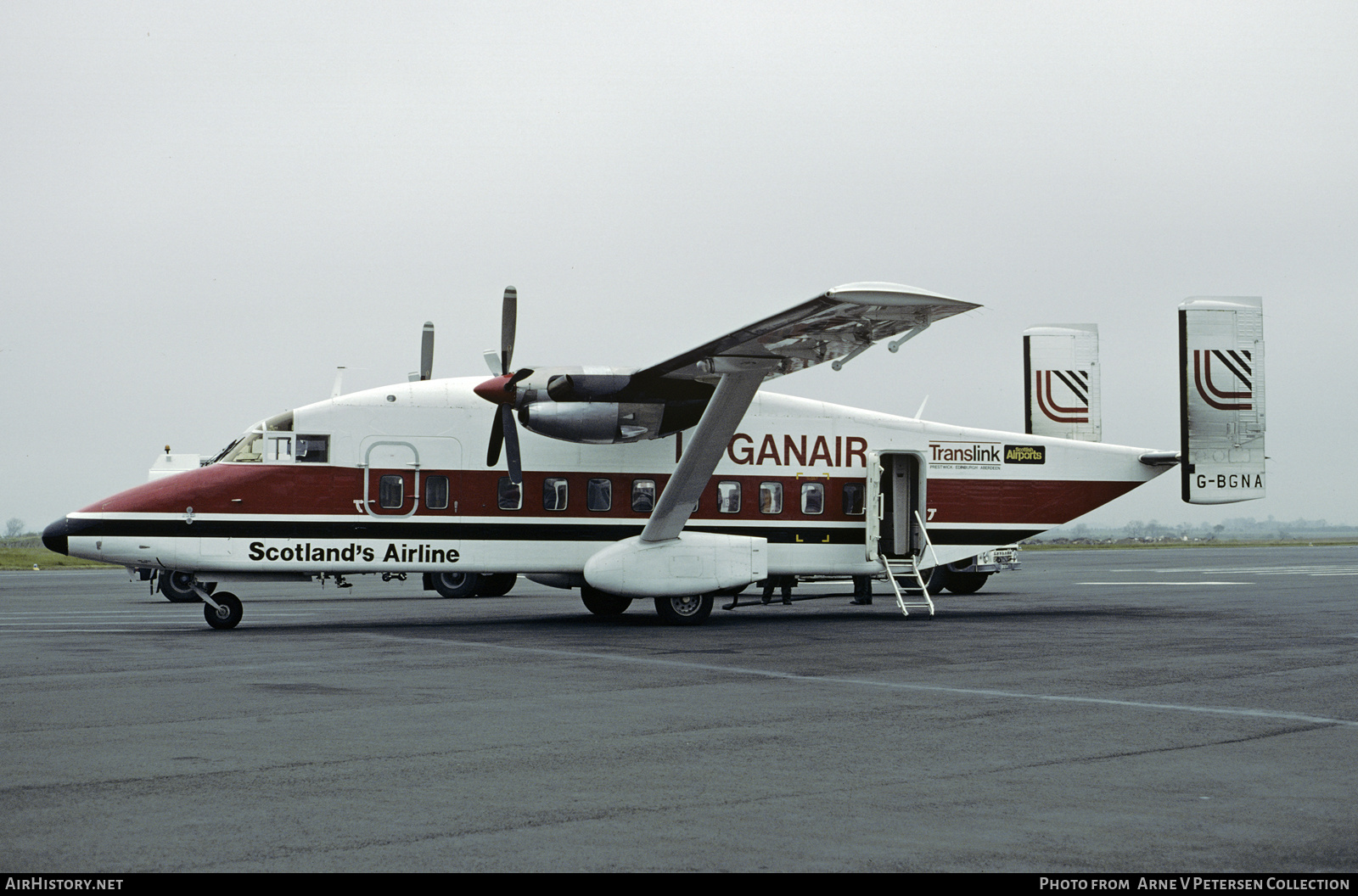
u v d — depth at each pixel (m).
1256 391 20.86
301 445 17.22
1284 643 14.41
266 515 16.97
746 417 19.33
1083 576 37.09
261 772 6.62
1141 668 11.82
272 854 4.97
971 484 20.52
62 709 8.90
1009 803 5.93
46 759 6.98
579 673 11.35
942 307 13.55
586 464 18.33
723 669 11.66
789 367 16.59
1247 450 20.78
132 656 12.80
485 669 11.60
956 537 20.39
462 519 17.77
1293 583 31.44
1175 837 5.27
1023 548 108.38
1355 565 47.66
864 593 21.59
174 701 9.35
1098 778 6.53
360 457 17.42
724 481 19.09
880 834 5.33
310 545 17.14
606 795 6.09
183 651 13.41
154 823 5.46
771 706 9.19
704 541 18.00
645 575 17.55
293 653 13.14
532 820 5.56
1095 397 23.61
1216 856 4.97
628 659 12.62
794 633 16.25
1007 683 10.63
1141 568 46.00
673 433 17.59
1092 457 21.20
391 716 8.62
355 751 7.26
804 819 5.61
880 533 20.27
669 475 18.70
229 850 5.02
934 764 6.90
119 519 16.44
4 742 7.54
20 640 14.87
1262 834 5.33
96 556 16.47
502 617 19.44
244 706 9.10
